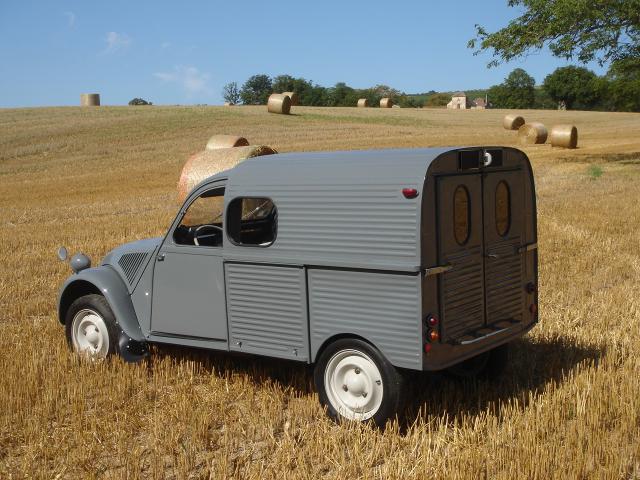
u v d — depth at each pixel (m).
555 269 10.62
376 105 122.06
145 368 6.61
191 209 6.35
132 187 26.38
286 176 5.65
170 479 4.66
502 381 6.27
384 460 4.84
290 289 5.63
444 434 5.07
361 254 5.25
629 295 9.07
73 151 37.09
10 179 29.83
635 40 26.09
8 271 11.87
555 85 108.00
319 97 126.38
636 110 94.38
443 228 5.20
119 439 5.17
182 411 5.55
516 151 6.03
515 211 6.04
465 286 5.43
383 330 5.18
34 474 4.69
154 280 6.55
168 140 40.22
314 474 4.55
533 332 7.45
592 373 6.03
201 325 6.23
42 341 7.68
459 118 60.62
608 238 13.16
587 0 24.69
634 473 4.54
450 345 5.28
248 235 6.13
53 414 5.77
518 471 4.38
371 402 5.31
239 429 5.31
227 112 54.28
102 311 6.91
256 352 5.89
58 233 15.88
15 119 48.59
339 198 5.34
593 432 4.99
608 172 24.95
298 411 5.60
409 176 5.07
